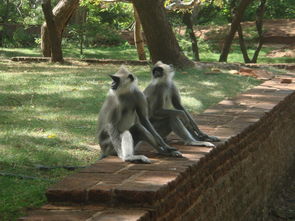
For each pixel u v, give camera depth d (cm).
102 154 623
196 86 1333
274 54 3325
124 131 585
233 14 2625
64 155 709
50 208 440
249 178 807
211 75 1526
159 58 1644
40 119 923
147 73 1545
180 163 547
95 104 1077
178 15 3288
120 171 512
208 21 4034
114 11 3391
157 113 698
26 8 3100
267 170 943
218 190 645
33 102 1078
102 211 431
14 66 1694
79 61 1928
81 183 470
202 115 873
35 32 3222
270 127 959
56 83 1312
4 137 772
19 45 3120
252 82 1445
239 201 751
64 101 1095
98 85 1309
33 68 1648
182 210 512
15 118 921
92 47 3250
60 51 1892
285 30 3622
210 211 610
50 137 793
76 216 415
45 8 1828
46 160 683
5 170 631
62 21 1988
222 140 682
